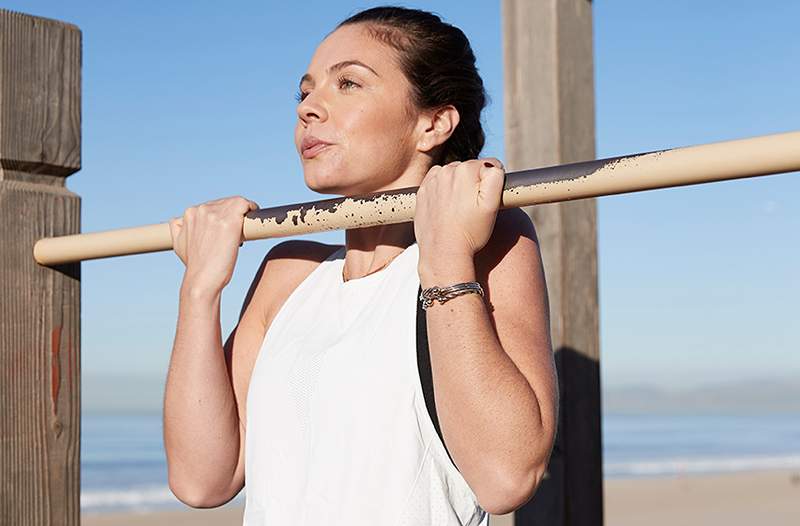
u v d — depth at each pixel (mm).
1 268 1866
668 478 25344
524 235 1517
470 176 1382
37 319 1908
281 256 1802
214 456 1680
